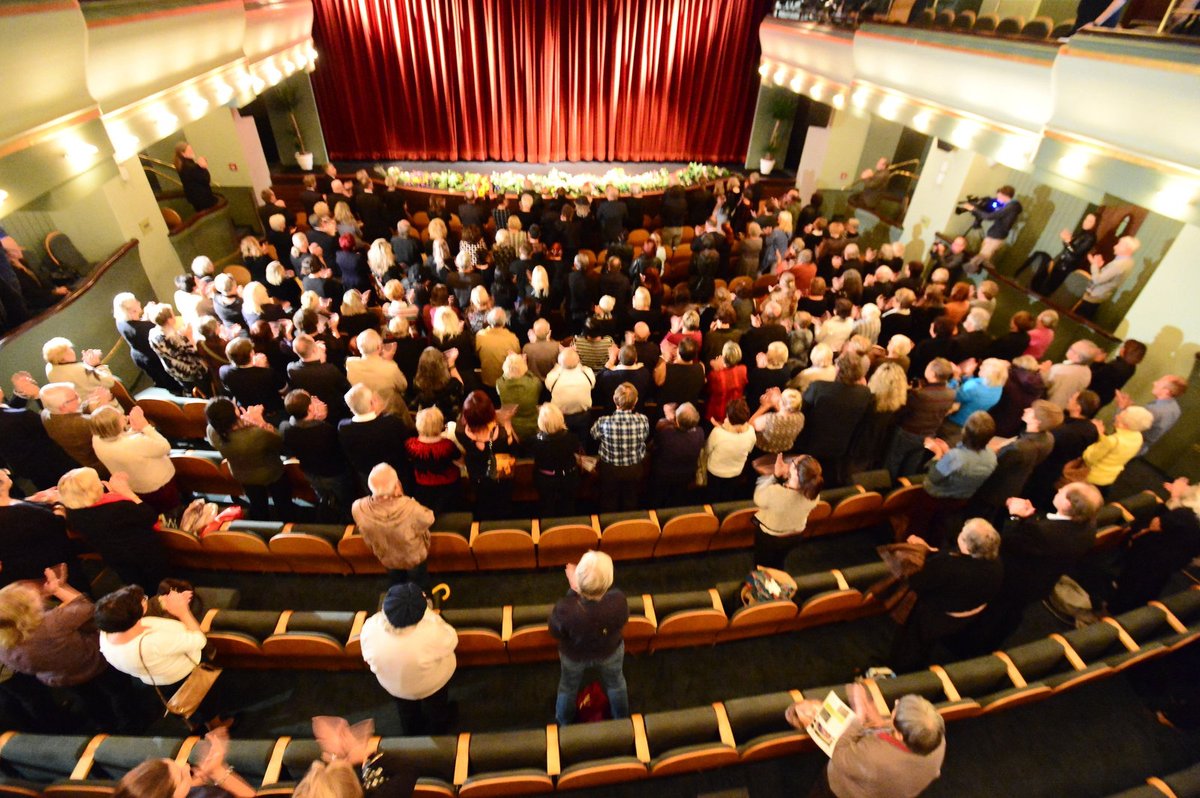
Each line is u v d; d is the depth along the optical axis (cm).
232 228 945
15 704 342
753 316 609
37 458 433
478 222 948
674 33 1184
